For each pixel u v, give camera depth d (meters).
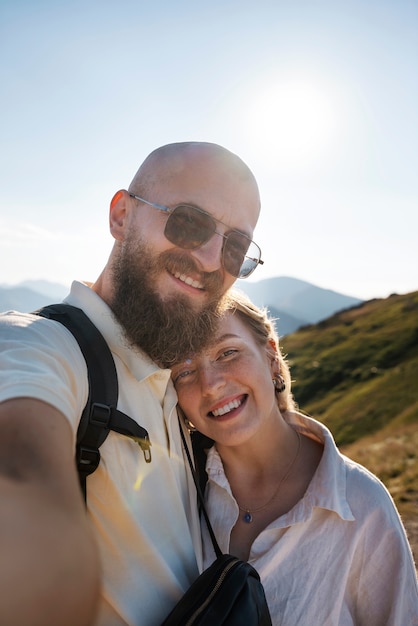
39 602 0.16
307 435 0.67
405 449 5.76
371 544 0.59
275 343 0.70
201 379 0.59
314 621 0.56
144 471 0.47
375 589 0.59
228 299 0.59
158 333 0.51
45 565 0.17
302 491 0.62
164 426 0.53
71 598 0.17
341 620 0.58
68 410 0.32
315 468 0.64
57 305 0.50
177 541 0.48
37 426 0.28
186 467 0.57
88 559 0.19
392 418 9.89
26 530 0.18
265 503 0.63
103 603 0.44
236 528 0.62
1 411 0.29
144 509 0.46
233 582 0.43
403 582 0.58
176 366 0.59
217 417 0.60
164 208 0.53
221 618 0.41
